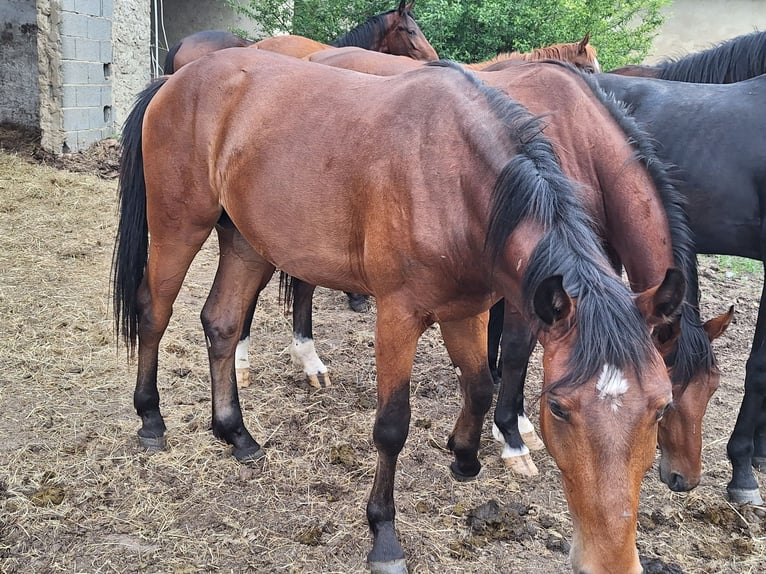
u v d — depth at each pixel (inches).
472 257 85.7
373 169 90.3
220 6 471.5
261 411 137.3
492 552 99.0
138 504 107.3
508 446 120.7
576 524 66.6
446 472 118.0
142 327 120.6
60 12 304.7
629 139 100.4
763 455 125.2
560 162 94.7
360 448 125.3
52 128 317.4
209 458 120.3
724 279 232.8
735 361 172.6
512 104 88.4
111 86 350.3
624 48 362.6
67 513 103.9
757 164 116.0
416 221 85.7
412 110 91.0
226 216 117.1
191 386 145.9
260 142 103.0
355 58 183.2
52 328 165.9
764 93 119.8
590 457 62.6
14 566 93.3
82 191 281.4
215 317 120.6
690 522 107.8
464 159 85.3
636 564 62.9
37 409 132.0
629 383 62.4
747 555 100.6
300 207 98.0
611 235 100.2
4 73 374.6
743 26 501.4
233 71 110.7
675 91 128.0
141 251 121.6
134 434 125.8
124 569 94.0
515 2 329.1
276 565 95.4
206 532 101.8
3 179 281.9
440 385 151.8
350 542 100.2
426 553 98.2
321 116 99.3
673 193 96.3
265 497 110.5
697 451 95.5
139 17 370.0
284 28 382.3
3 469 112.8
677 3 503.2
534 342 118.4
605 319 64.8
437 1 324.5
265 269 123.3
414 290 88.7
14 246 218.8
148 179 116.0
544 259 72.7
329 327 186.1
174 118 111.7
